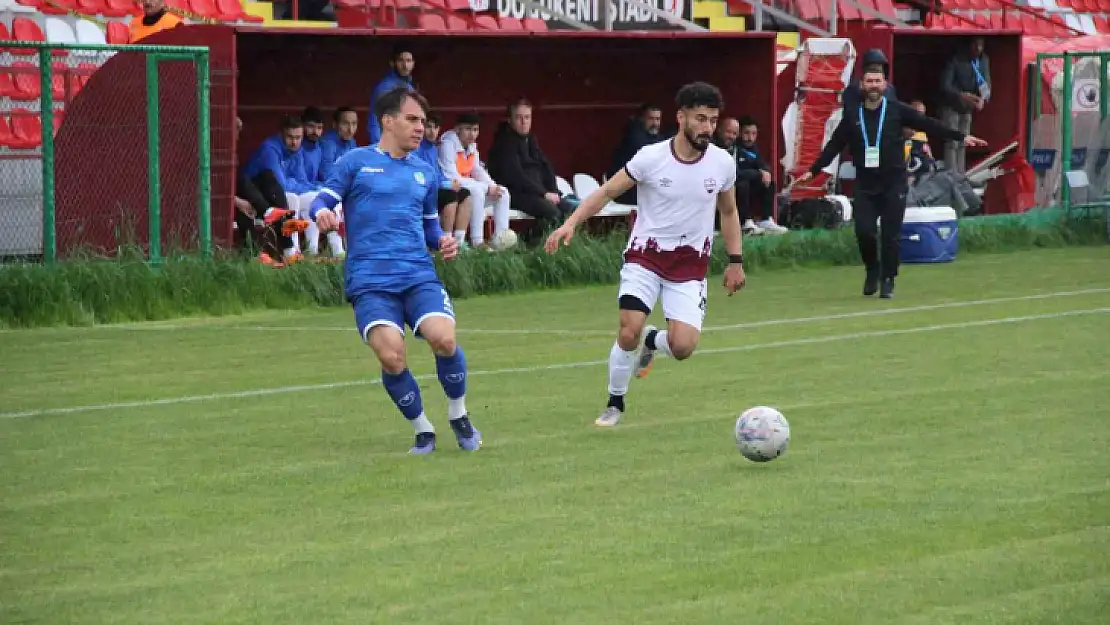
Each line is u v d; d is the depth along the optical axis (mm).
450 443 17219
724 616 10844
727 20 47875
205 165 30531
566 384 21109
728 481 15055
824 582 11625
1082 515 13531
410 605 11172
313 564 12273
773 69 40625
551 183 37750
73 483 15258
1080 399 19250
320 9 41250
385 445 17141
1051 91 46844
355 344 25297
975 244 40688
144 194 30578
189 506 14273
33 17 36375
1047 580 11609
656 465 15867
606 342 25328
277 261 32281
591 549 12641
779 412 17391
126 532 13336
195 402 19906
